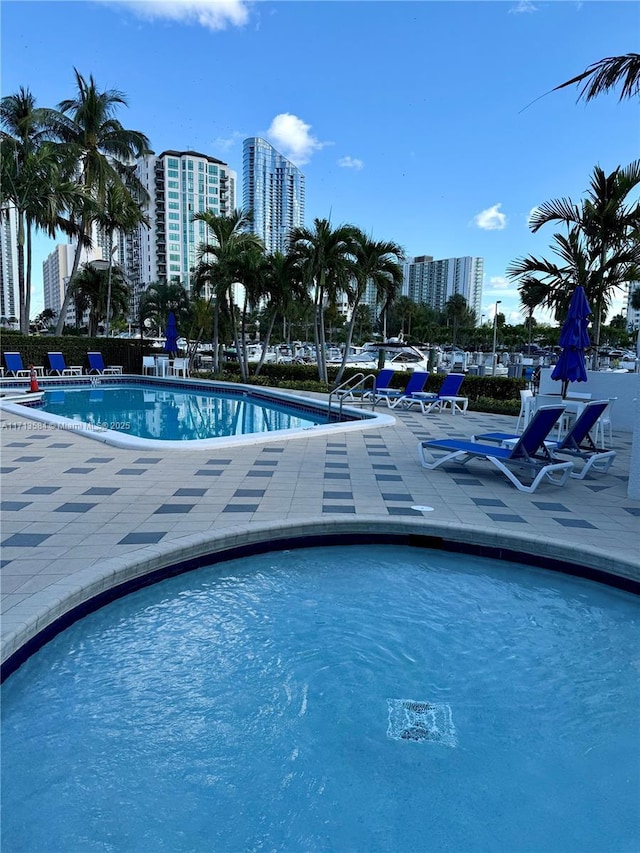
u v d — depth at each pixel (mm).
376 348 35375
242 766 2275
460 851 1918
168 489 5719
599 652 3199
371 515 4883
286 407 15789
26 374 22312
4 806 2043
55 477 6188
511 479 6094
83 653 3051
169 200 93625
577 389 11617
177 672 2904
